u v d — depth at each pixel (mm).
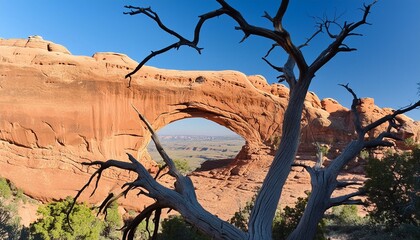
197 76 51594
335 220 23094
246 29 3355
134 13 3232
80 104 43344
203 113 52531
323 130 53344
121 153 45969
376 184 17609
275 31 3385
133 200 37312
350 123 53938
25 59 42844
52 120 41094
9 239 16641
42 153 40000
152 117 48406
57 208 20125
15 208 29062
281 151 3576
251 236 3131
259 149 53250
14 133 39531
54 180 38656
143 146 49031
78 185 39250
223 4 3291
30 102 40719
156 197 3441
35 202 35188
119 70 46562
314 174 3857
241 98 53062
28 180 37406
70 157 41188
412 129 50000
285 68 4109
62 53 45719
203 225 3203
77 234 19594
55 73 42906
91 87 44375
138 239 20938
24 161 39094
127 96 46844
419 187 15453
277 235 15219
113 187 39906
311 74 3586
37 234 18125
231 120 53312
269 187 3457
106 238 24203
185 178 3678
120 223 28312
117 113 45875
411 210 15656
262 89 56750
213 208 34969
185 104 50562
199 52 3373
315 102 58625
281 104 54000
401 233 14555
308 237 3414
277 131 53594
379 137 4316
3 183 33875
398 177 19188
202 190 43719
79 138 42562
